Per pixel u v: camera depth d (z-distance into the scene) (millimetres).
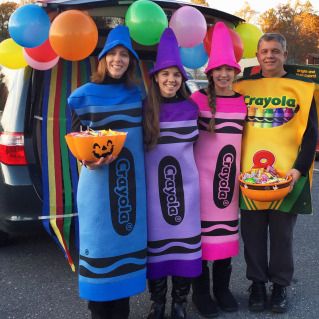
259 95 2770
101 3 2814
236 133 2689
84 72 3443
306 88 2684
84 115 2316
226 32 2645
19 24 2631
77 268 3547
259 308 2830
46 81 3281
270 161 2715
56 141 3297
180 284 2613
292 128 2715
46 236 4223
